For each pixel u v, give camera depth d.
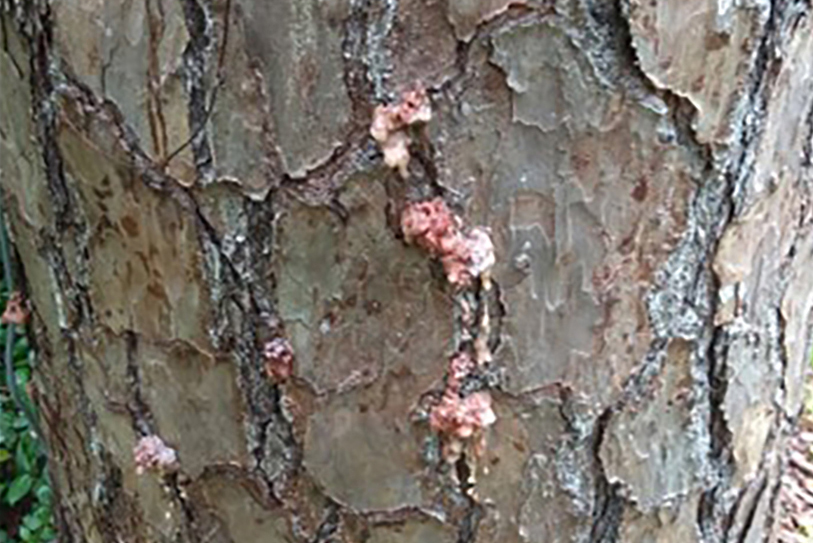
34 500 1.55
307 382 1.10
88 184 1.10
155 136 1.06
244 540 1.16
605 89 1.04
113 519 1.21
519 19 1.02
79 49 1.06
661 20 1.03
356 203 1.05
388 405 1.10
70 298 1.15
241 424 1.12
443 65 1.03
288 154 1.05
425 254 1.06
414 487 1.12
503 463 1.12
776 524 1.26
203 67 1.04
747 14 1.05
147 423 1.15
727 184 1.08
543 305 1.08
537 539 1.14
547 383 1.10
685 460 1.15
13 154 1.14
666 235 1.08
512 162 1.05
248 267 1.08
